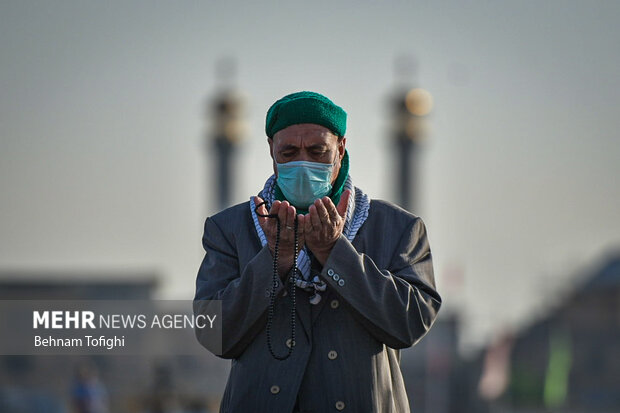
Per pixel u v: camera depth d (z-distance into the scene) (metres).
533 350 125.38
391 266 7.35
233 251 7.48
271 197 7.46
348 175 7.44
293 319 7.05
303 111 7.17
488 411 82.81
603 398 127.75
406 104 108.38
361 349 7.16
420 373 83.81
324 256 7.07
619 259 136.50
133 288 72.75
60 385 35.12
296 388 7.05
